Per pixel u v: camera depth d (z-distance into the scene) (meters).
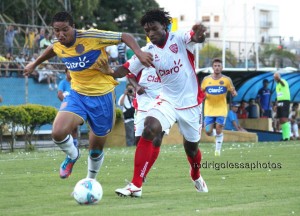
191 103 13.35
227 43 46.12
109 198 12.75
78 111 12.87
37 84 36.84
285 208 11.27
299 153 25.20
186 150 13.80
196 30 12.93
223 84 25.12
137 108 17.14
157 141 14.84
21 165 20.86
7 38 36.59
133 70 13.25
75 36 12.72
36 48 37.31
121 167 19.81
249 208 11.27
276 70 40.41
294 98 43.34
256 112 40.72
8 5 46.81
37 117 29.58
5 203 12.20
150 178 16.50
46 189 14.46
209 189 14.19
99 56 12.80
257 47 46.75
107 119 13.23
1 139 29.25
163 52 13.07
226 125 38.28
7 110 28.88
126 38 12.63
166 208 11.30
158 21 12.97
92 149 13.40
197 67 41.59
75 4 51.78
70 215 10.60
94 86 13.00
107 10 60.38
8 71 35.84
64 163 13.27
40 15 46.06
